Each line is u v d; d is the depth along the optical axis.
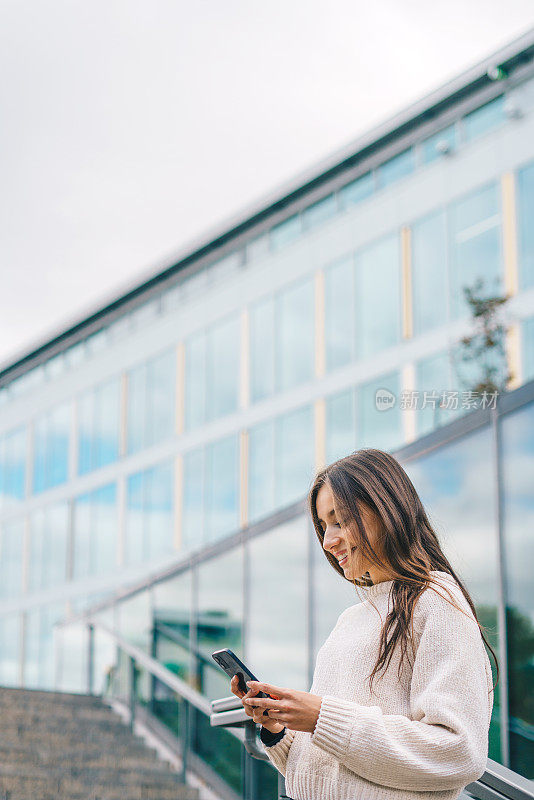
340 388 19.17
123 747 9.35
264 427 21.16
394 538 2.03
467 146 17.36
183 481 23.50
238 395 22.14
